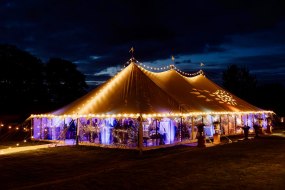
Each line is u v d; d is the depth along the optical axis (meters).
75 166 11.70
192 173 10.11
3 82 39.66
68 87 46.75
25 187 8.48
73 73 46.78
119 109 16.58
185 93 21.47
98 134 17.72
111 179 9.30
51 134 20.86
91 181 9.07
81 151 15.67
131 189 8.17
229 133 23.66
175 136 18.22
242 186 8.41
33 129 22.09
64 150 16.11
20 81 40.97
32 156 14.25
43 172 10.65
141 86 18.36
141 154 14.62
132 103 16.77
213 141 19.58
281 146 17.33
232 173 10.09
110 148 16.62
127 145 16.38
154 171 10.47
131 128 16.47
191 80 25.39
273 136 23.78
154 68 22.28
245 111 24.92
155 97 17.80
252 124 27.00
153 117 15.95
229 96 26.42
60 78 45.66
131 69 19.77
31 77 42.06
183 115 17.52
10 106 40.03
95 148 16.70
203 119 20.45
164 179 9.27
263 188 8.20
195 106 20.03
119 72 19.91
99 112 17.17
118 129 16.86
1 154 14.99
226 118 23.53
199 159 12.91
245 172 10.23
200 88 24.55
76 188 8.30
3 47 39.62
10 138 23.66
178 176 9.67
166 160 12.76
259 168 10.91
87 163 12.33
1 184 9.04
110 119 17.34
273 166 11.28
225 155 13.96
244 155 13.93
